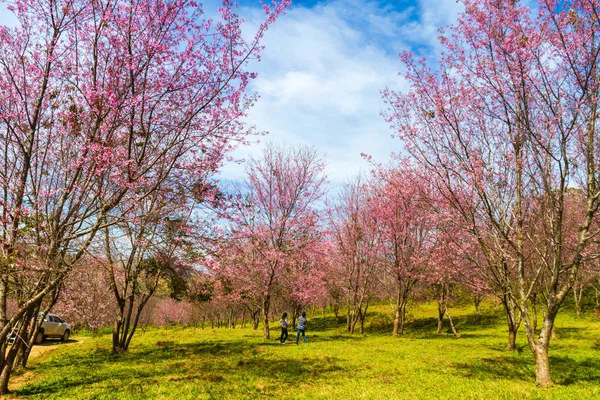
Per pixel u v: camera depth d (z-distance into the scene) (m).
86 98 8.62
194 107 10.05
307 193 24.69
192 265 13.18
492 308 40.03
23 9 8.63
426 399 8.96
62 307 21.89
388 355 16.86
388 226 26.67
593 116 10.23
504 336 26.80
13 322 8.93
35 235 8.94
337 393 9.69
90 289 17.91
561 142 10.70
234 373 12.71
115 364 15.25
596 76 10.13
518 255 11.98
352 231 30.48
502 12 10.94
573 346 19.83
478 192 11.83
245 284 24.00
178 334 31.84
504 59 11.12
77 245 9.89
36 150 9.48
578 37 10.09
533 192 13.12
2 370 10.20
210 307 51.62
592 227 16.25
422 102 12.90
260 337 26.55
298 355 16.72
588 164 10.59
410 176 14.59
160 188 10.26
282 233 23.69
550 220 11.72
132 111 8.97
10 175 9.39
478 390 9.82
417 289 30.86
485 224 13.61
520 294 11.77
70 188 9.16
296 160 25.02
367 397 9.26
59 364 15.62
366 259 30.64
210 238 10.74
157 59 9.16
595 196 10.41
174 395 9.65
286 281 25.38
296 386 10.70
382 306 49.47
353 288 31.02
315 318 49.59
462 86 12.23
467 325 35.69
